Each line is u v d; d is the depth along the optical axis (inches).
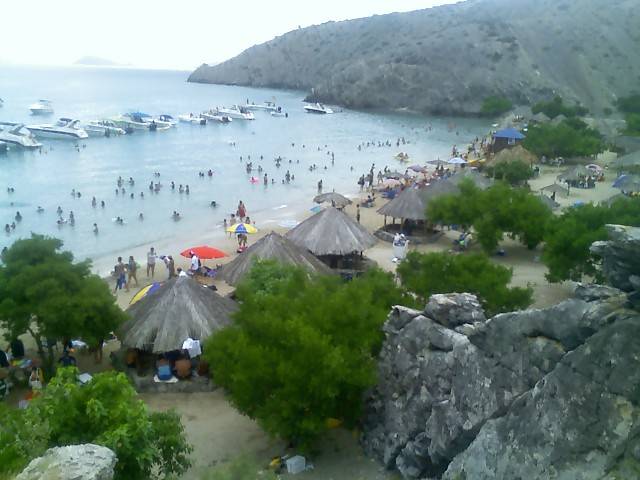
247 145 4675.2
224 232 2279.8
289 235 1788.9
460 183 2102.6
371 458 825.5
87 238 2166.6
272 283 1202.6
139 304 1211.2
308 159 4111.7
